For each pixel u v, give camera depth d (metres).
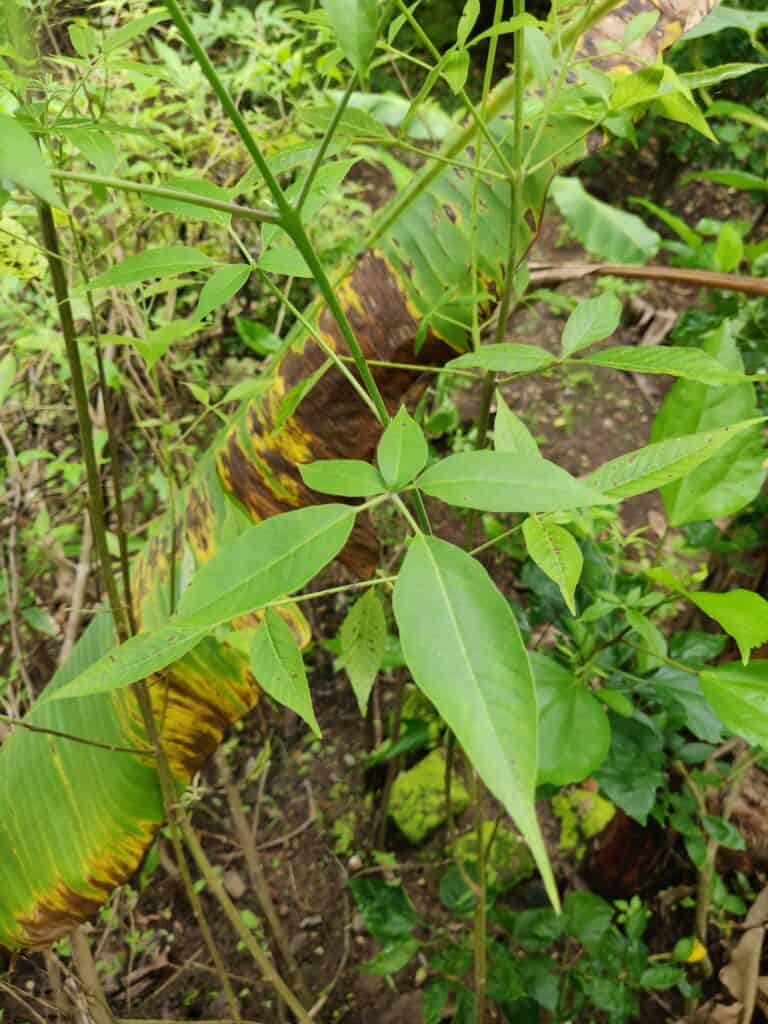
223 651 0.67
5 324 0.96
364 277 0.62
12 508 1.13
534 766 0.24
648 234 1.87
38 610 1.05
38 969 1.00
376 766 1.51
